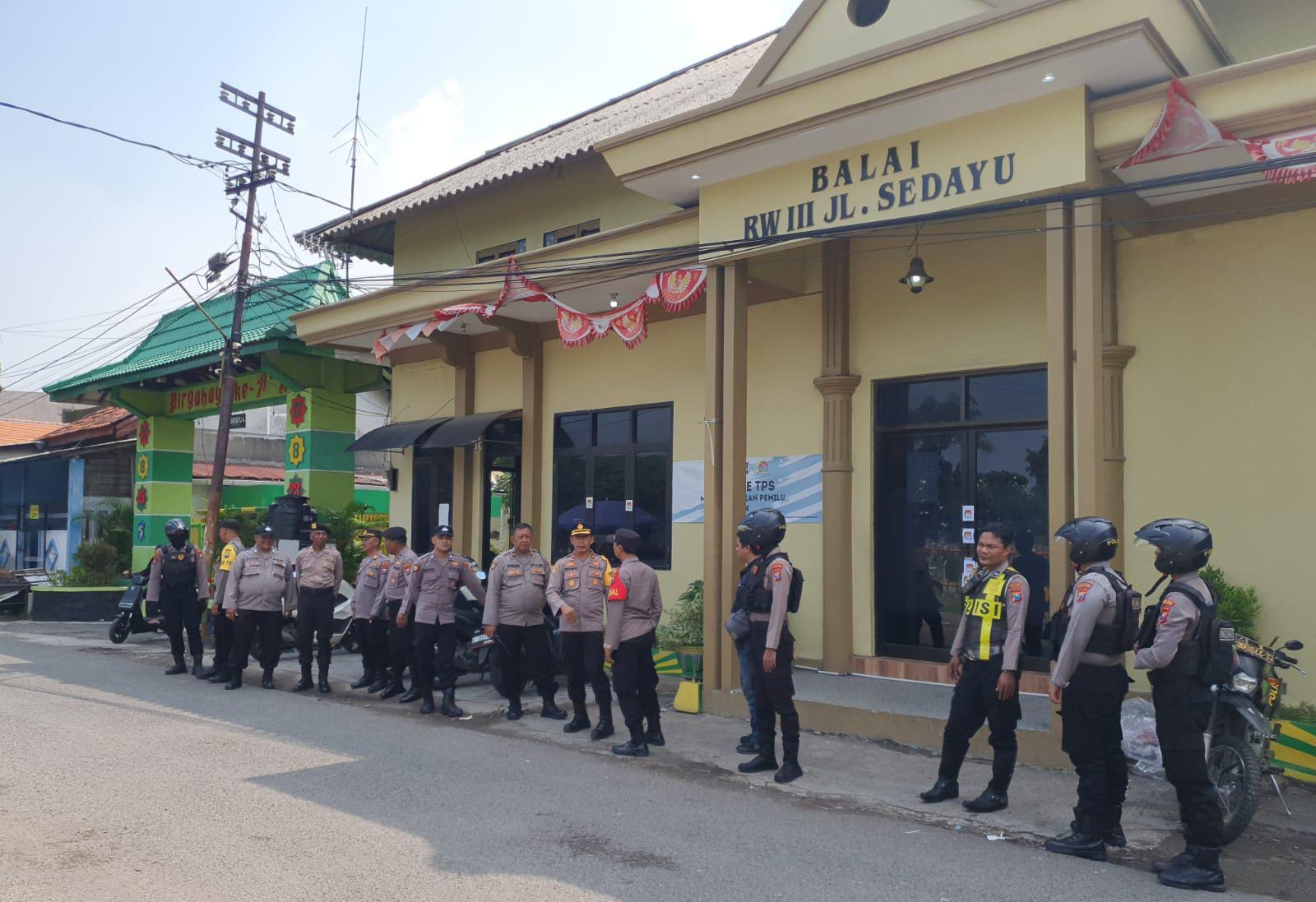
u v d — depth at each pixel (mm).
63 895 4801
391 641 10453
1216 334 8633
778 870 5340
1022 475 9836
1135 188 7102
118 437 25094
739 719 9344
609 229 13586
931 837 5953
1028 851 5715
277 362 16984
